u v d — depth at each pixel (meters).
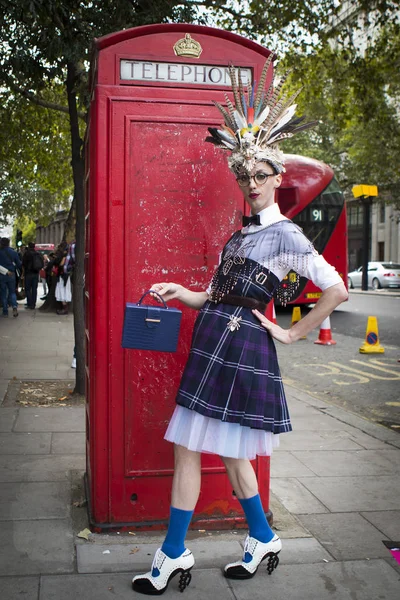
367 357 10.18
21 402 6.16
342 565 2.95
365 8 13.08
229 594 2.68
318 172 16.39
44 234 70.81
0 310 17.06
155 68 3.12
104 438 3.18
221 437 2.58
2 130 13.55
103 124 3.08
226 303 2.68
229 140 2.77
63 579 2.74
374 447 4.97
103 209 3.11
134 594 2.64
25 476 4.04
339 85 15.37
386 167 27.22
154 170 3.14
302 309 19.03
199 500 3.25
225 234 3.22
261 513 2.79
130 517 3.22
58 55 6.16
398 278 30.28
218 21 11.16
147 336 2.76
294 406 6.48
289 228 2.67
